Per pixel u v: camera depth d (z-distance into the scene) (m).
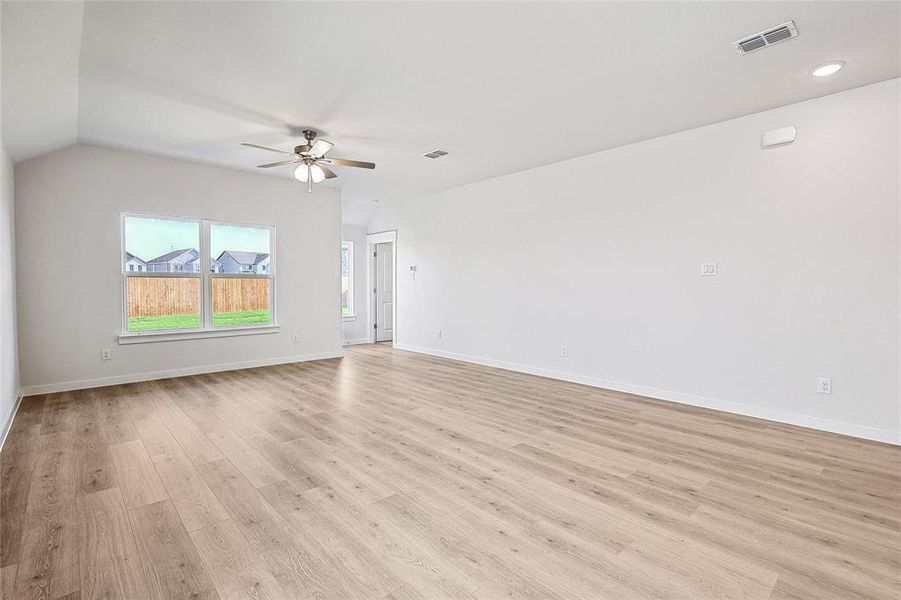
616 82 3.18
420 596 1.63
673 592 1.64
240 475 2.62
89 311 4.69
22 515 2.16
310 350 6.55
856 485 2.51
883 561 1.82
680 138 4.20
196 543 1.94
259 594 1.63
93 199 4.70
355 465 2.77
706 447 3.08
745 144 3.81
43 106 3.27
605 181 4.80
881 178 3.18
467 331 6.52
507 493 2.41
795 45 2.68
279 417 3.74
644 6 2.29
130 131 4.19
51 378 4.50
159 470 2.68
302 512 2.21
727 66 2.94
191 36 2.56
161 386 4.82
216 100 3.47
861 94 3.25
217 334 5.60
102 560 1.82
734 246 3.88
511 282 5.85
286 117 3.83
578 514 2.20
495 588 1.67
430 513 2.21
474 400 4.32
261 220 5.96
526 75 3.07
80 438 3.21
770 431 3.42
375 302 8.75
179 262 5.35
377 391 4.66
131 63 2.87
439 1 2.24
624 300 4.66
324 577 1.73
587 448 3.06
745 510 2.24
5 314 3.46
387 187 6.66
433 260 7.08
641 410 3.99
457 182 6.32
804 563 1.81
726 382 3.95
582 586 1.68
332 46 2.68
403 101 3.50
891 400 3.16
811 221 3.48
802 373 3.54
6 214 3.62
